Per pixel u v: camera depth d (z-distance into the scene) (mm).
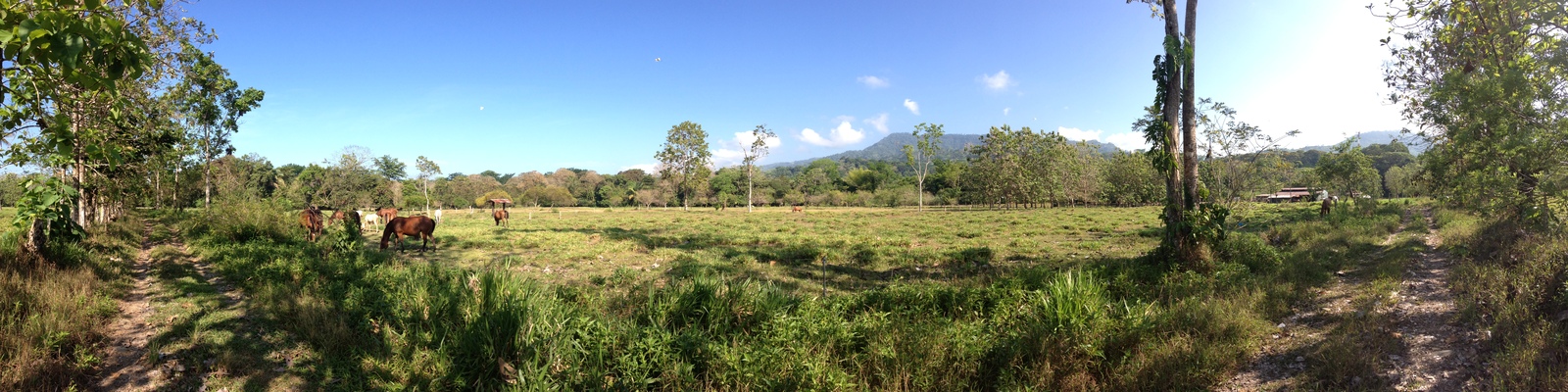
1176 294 8500
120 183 17031
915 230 26406
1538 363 4676
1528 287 6270
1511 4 9008
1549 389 4242
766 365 5016
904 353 5359
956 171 77000
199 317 7535
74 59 3279
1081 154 65188
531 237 20391
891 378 5098
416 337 6309
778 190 93438
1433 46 11430
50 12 3299
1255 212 32938
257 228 17219
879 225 30125
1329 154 28016
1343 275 9539
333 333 6516
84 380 5414
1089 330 5824
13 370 5098
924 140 56344
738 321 6730
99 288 8406
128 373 5668
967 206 75438
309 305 7605
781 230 26969
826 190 93688
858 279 11828
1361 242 12938
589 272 12688
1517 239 8859
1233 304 7363
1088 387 5234
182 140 23219
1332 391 4957
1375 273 8617
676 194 82250
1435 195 11195
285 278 9867
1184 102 11281
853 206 80250
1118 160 59938
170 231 20047
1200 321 6484
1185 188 11266
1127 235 20906
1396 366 5266
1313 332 6438
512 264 13977
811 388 4680
